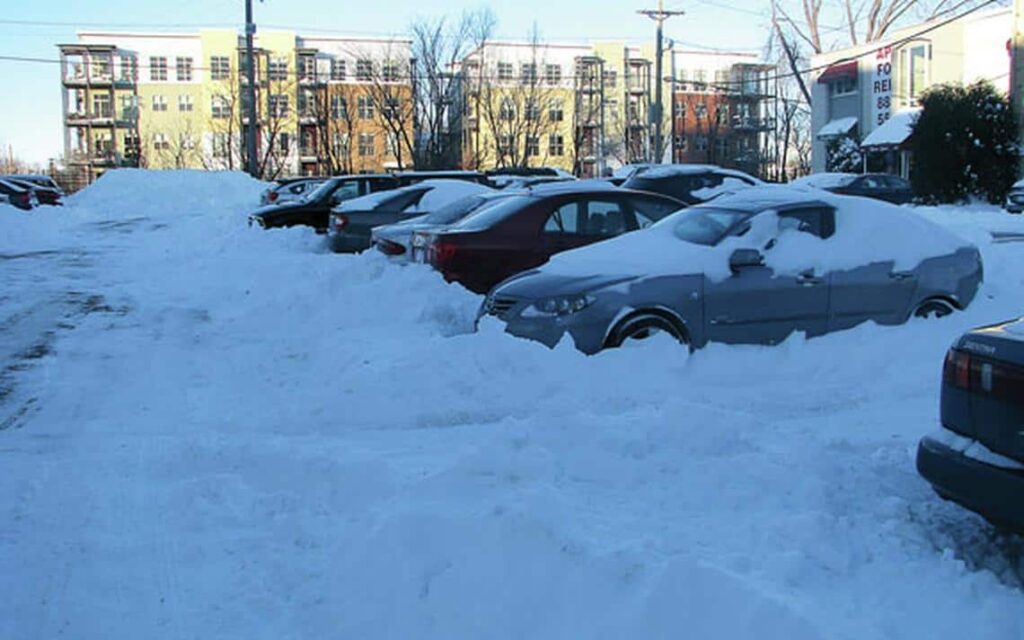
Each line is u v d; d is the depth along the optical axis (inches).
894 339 305.0
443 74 2436.0
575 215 411.8
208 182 1720.0
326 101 2888.8
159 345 368.2
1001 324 170.6
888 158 1761.8
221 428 254.2
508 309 300.5
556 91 3181.6
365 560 158.9
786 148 2792.8
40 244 876.0
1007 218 1013.2
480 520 155.0
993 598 142.8
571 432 204.1
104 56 3257.9
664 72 3358.8
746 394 273.4
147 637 146.2
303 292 431.8
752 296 302.5
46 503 198.7
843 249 318.3
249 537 180.2
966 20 1663.4
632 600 134.4
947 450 164.4
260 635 146.6
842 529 162.6
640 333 293.9
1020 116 1475.1
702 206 339.6
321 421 253.8
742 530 163.3
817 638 120.9
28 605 155.5
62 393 294.8
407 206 638.5
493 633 138.6
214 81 3257.9
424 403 259.0
